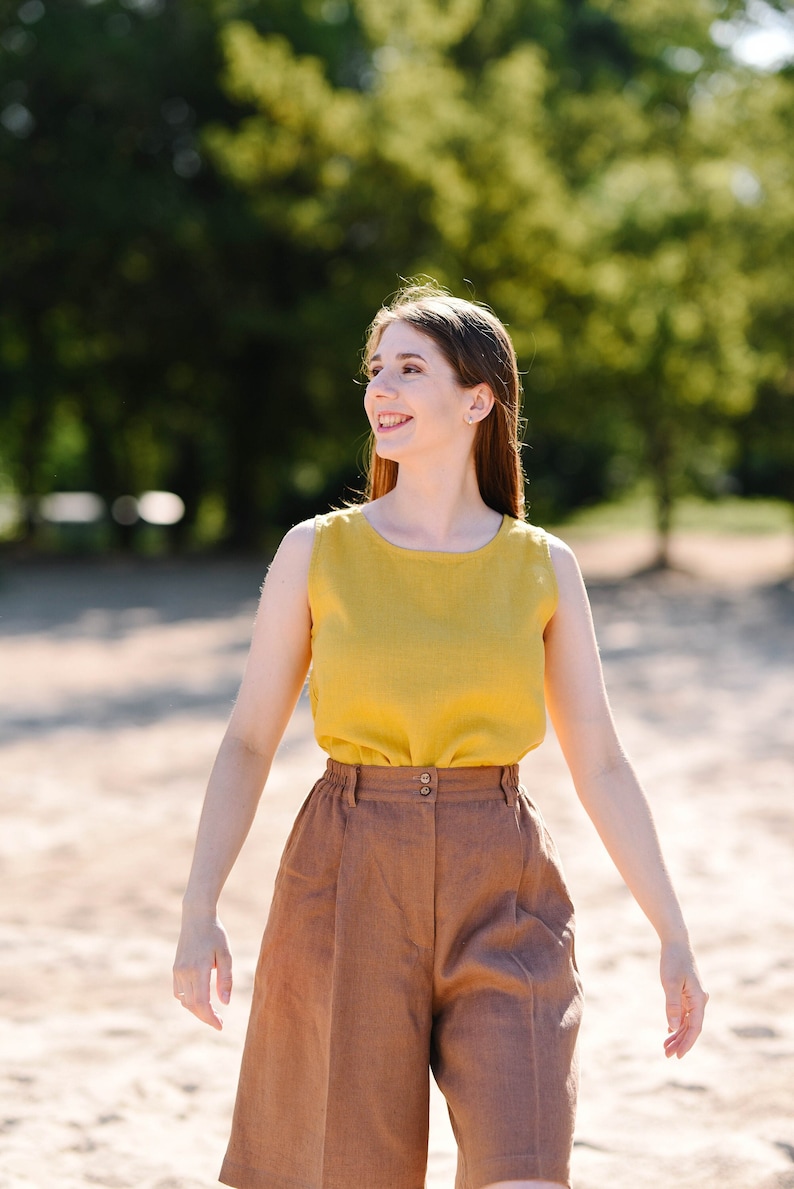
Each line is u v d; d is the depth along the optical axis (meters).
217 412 29.00
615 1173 3.02
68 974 4.38
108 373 28.11
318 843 2.12
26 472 31.19
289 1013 2.14
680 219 21.62
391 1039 2.07
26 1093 3.46
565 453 40.06
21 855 5.85
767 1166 3.03
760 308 21.50
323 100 23.39
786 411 22.59
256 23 26.55
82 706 10.00
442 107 22.73
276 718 2.23
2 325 28.20
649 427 22.84
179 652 13.19
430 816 2.07
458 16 23.80
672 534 32.06
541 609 2.18
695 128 24.67
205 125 26.59
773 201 21.36
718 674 11.28
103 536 32.12
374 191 22.89
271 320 24.58
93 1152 3.14
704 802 6.68
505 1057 2.00
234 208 25.62
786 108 22.11
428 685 2.09
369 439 2.43
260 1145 2.17
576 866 5.54
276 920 2.15
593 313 21.91
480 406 2.24
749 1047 3.71
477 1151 1.97
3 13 25.80
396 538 2.20
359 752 2.12
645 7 27.86
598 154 25.41
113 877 5.50
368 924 2.08
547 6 29.91
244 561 26.20
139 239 25.52
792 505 31.06
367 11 23.72
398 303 2.40
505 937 2.08
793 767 7.47
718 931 4.71
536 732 2.16
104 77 25.42
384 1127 2.07
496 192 22.22
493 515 2.28
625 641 13.80
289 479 36.34
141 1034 3.88
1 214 25.56
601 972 4.33
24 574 23.42
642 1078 3.53
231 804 2.18
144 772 7.60
